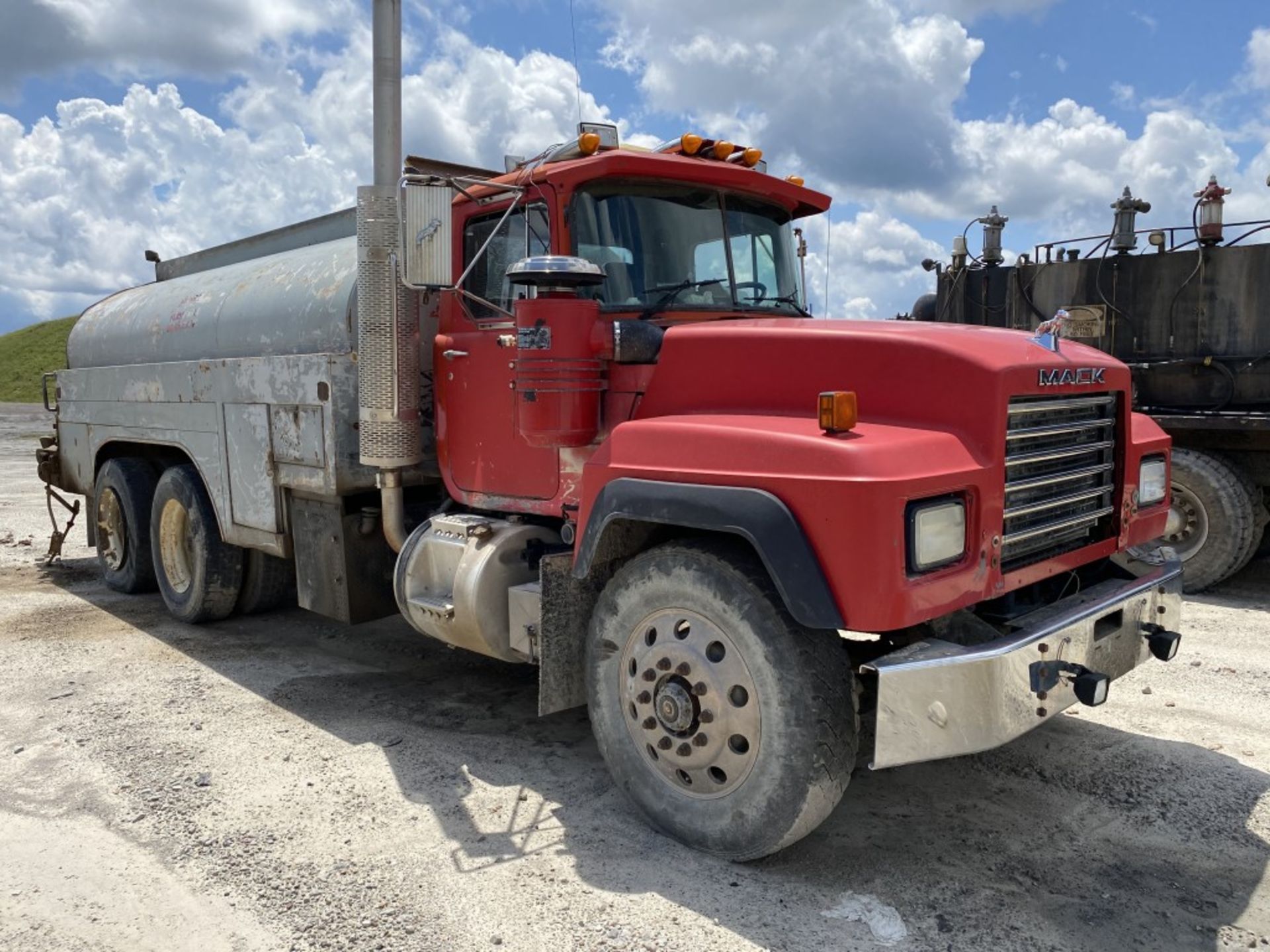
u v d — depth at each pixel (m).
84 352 8.26
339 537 5.32
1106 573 4.26
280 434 5.56
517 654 4.25
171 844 3.54
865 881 3.25
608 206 4.17
